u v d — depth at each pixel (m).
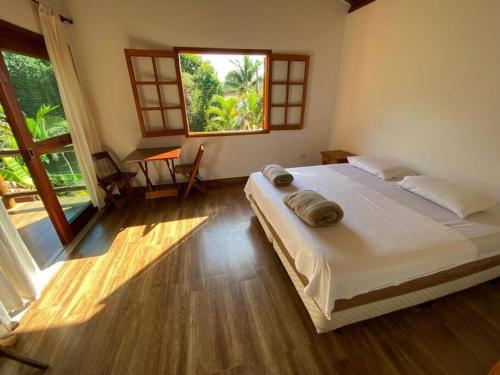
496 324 1.38
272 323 1.42
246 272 1.85
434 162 2.26
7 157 2.65
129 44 2.75
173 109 3.15
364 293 1.22
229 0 2.81
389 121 2.73
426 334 1.33
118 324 1.43
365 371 1.17
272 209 1.88
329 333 1.35
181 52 2.89
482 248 1.36
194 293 1.65
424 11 2.17
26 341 1.34
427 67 2.21
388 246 1.29
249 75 4.10
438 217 1.62
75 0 2.49
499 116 1.72
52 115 2.36
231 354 1.25
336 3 3.14
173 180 3.35
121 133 3.12
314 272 1.22
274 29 3.07
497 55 1.68
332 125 3.87
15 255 1.46
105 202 3.03
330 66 3.48
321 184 2.23
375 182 2.29
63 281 1.77
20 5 1.93
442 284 1.41
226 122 4.29
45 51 2.24
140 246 2.19
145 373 1.18
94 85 2.83
